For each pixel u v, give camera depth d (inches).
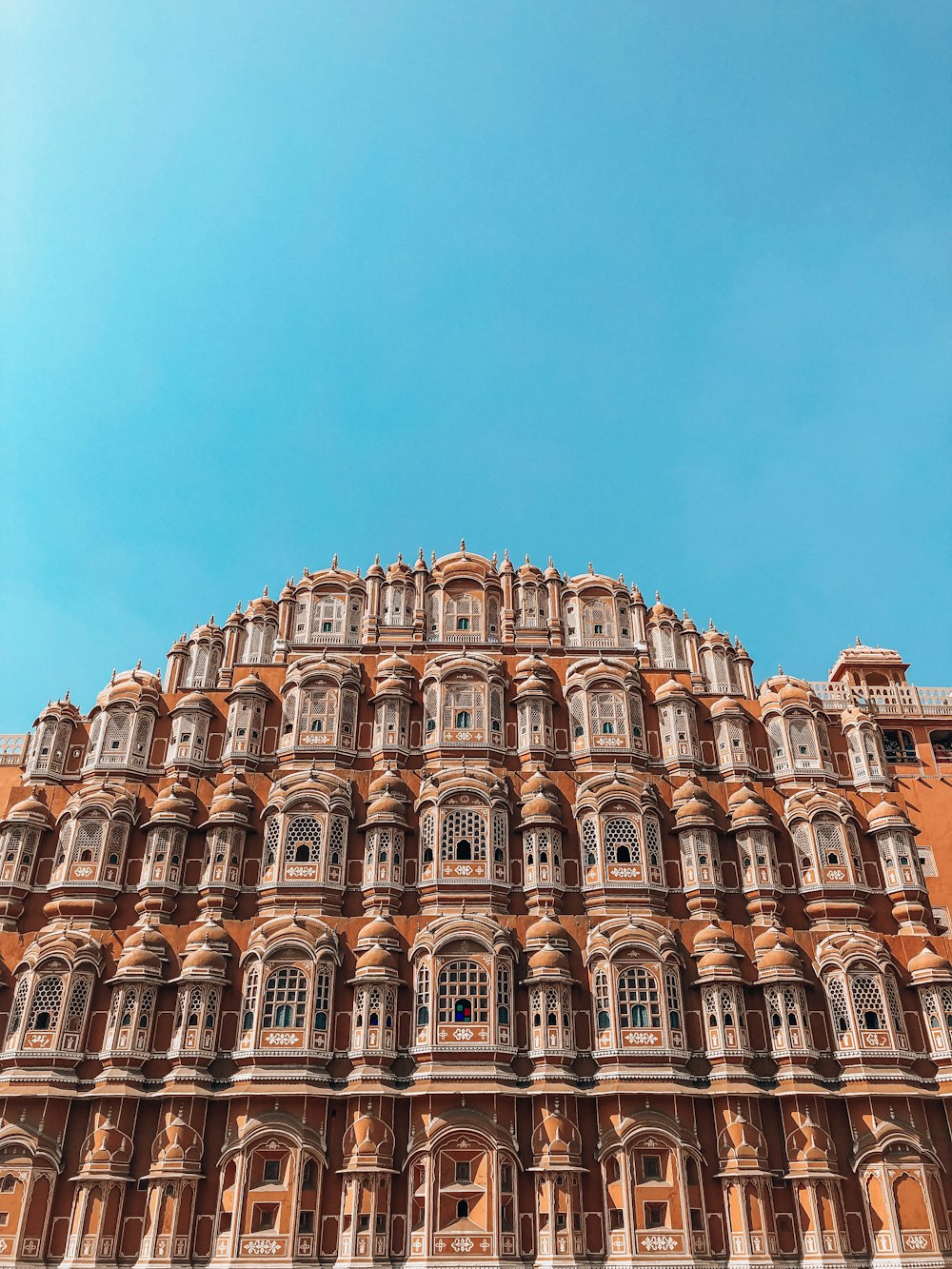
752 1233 1686.8
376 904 2011.6
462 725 2261.3
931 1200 1731.1
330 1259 1660.9
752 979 1948.8
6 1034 1860.2
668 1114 1775.3
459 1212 1692.9
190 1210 1681.8
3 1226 1662.2
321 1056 1806.1
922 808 2330.2
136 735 2249.0
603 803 2118.6
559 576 2593.5
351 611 2511.1
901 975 1979.6
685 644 2578.7
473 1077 1779.0
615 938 1921.8
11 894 2027.6
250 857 2094.0
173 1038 1827.0
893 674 2748.5
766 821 2138.3
